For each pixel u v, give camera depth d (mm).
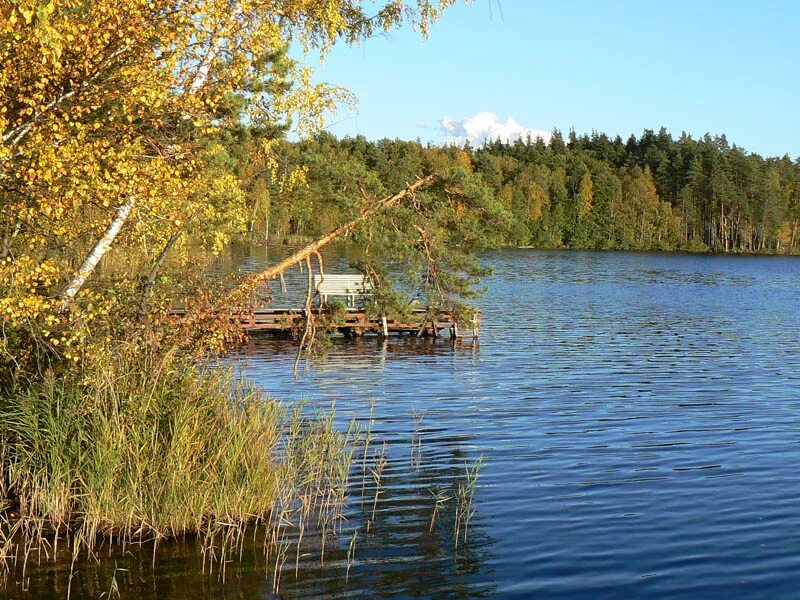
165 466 7988
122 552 7461
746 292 45125
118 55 8414
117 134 8836
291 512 8547
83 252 9289
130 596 6648
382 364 20125
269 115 13008
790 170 120750
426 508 8930
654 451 11664
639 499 9391
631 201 109750
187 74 9094
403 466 10672
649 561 7598
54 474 7953
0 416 8398
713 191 108062
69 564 7188
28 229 8781
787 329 28188
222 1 8672
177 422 8180
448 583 7066
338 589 6887
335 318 20000
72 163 7566
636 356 21562
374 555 7598
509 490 9711
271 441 9266
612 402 15414
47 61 7734
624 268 66875
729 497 9500
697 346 23594
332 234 12461
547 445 11984
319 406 14812
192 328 9938
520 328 27812
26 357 8859
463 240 14023
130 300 9391
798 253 104625
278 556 7465
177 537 7781
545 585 7074
